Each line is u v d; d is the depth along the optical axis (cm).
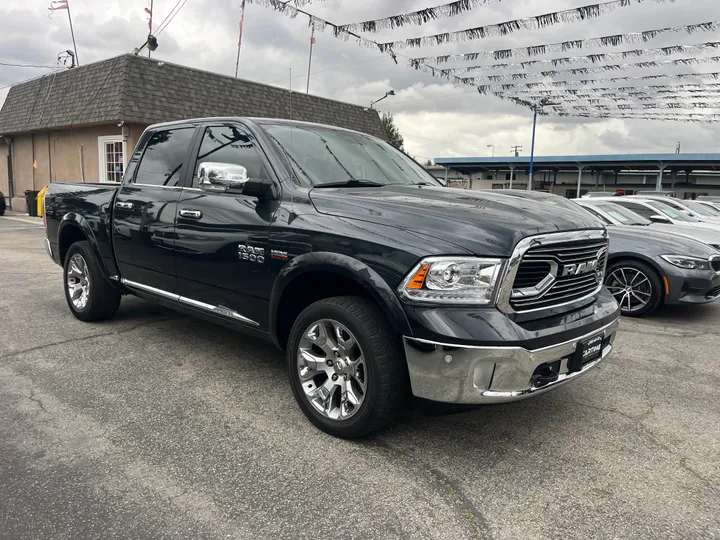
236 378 390
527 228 271
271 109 1661
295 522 230
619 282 633
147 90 1369
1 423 311
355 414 289
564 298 293
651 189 4172
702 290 592
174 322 530
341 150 398
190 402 347
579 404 364
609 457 293
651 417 346
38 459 274
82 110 1424
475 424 329
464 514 239
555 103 1472
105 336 480
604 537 226
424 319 257
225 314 363
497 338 250
